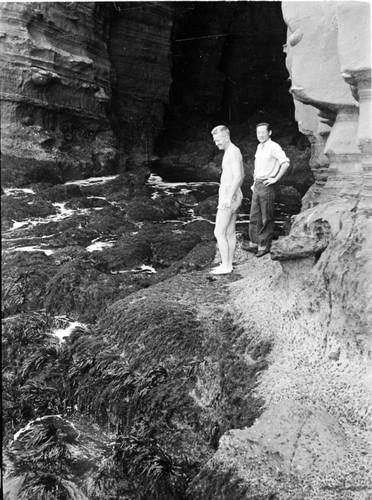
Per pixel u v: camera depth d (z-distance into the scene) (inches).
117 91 663.8
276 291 204.1
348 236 176.6
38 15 519.2
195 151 742.5
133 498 156.2
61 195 464.8
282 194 543.8
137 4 624.4
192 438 174.1
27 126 529.3
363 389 155.6
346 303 168.9
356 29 166.7
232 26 716.0
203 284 245.0
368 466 135.6
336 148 244.4
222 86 757.9
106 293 255.3
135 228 403.9
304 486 133.3
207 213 474.0
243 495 137.8
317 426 144.2
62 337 236.4
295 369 172.6
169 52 692.1
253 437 146.5
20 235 367.2
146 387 188.4
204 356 193.6
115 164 627.8
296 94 245.3
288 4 241.6
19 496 157.6
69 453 176.2
